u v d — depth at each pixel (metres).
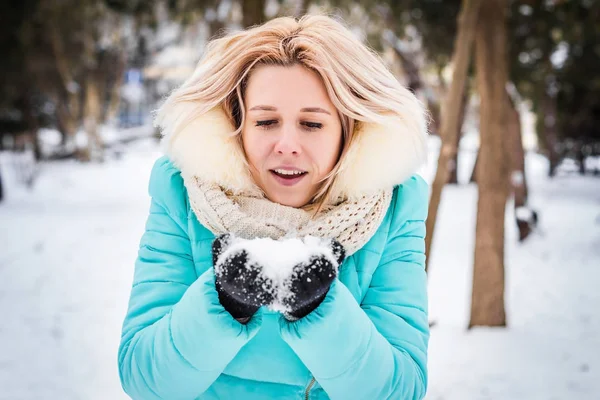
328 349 1.03
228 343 1.03
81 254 8.53
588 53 14.95
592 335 4.89
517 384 3.86
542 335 4.88
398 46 17.42
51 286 6.66
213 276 1.03
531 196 17.20
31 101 22.11
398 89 1.24
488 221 5.02
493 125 4.93
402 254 1.26
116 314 5.55
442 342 4.70
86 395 3.67
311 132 1.16
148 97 36.22
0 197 15.23
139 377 1.10
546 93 17.42
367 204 1.19
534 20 11.10
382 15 14.18
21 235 10.18
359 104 1.14
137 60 27.28
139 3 14.43
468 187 18.97
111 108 28.72
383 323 1.17
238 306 1.01
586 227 11.35
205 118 1.19
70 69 22.72
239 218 1.15
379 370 1.07
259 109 1.15
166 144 1.23
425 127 1.25
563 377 3.96
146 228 1.29
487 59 4.93
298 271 0.93
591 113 18.77
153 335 1.09
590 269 7.85
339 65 1.17
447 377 3.98
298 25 1.24
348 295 1.05
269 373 1.15
